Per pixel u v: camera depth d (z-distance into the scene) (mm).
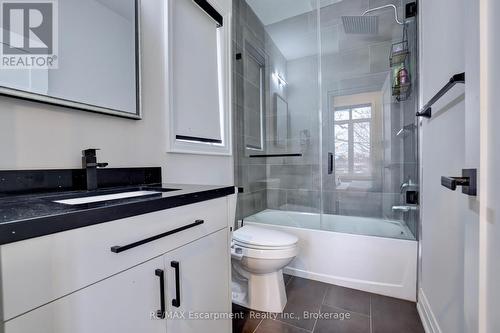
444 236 1045
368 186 2100
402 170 1917
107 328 556
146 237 646
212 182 1696
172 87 1327
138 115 1123
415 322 1351
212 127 1692
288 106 2412
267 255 1373
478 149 562
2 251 394
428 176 1305
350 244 1738
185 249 789
